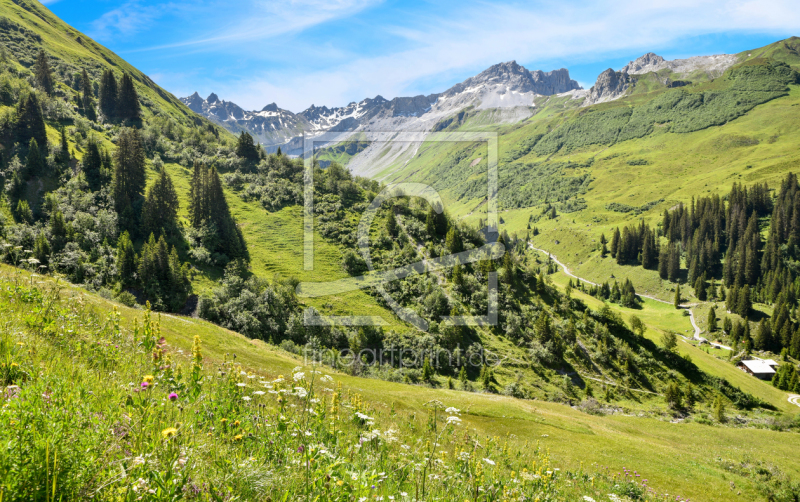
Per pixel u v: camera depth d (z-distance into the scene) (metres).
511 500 7.32
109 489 3.16
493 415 45.81
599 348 123.19
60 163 150.00
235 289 114.62
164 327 47.00
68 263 104.62
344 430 7.98
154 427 4.20
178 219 147.25
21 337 7.11
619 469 29.81
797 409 113.50
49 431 3.30
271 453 5.08
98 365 7.32
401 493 5.10
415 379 90.69
